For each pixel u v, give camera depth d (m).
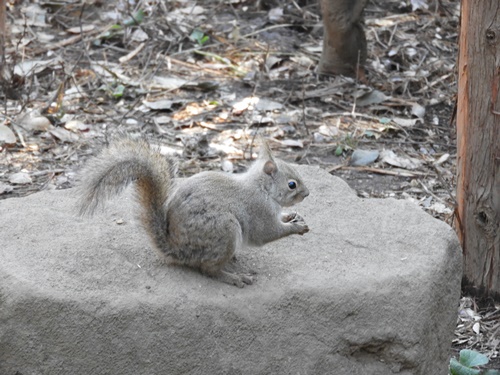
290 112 14.55
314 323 7.55
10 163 12.73
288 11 18.14
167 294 7.40
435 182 12.91
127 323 7.24
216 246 7.42
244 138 13.69
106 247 8.00
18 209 8.70
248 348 7.43
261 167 7.72
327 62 15.76
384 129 14.20
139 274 7.64
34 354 7.30
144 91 14.84
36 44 16.53
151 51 16.38
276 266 7.95
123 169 7.34
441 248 8.30
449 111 14.93
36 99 14.53
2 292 7.36
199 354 7.34
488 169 10.23
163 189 7.52
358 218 8.83
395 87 15.50
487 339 10.20
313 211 8.95
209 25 17.64
